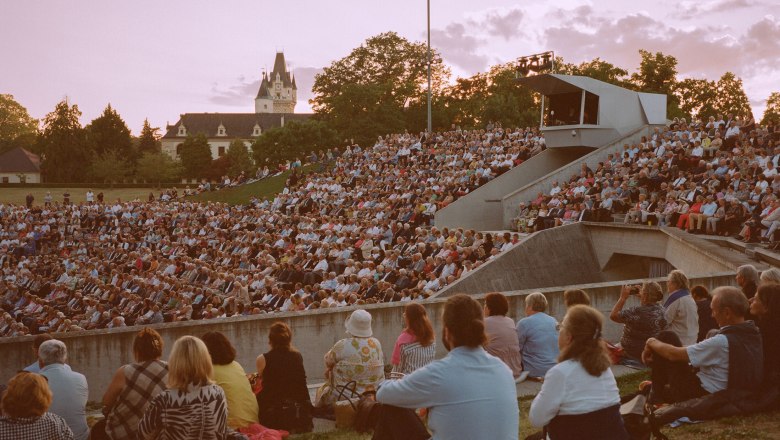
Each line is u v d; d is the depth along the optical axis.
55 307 33.62
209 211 52.09
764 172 27.94
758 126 34.19
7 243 54.12
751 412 7.72
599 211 30.66
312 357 13.69
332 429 8.63
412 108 94.25
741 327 7.64
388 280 26.70
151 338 6.97
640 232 27.66
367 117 91.69
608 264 29.28
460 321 4.73
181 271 37.03
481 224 38.97
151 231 50.72
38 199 97.06
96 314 29.64
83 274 39.16
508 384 4.74
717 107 89.00
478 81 103.25
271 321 13.45
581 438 4.91
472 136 50.12
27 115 191.62
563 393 4.93
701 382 7.86
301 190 52.59
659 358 8.14
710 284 16.42
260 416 8.52
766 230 23.97
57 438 5.82
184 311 25.83
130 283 33.50
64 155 125.75
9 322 28.41
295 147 94.88
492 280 25.86
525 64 41.94
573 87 41.00
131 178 136.38
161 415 5.78
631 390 9.60
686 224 27.36
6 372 12.52
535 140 45.12
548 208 33.44
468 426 4.57
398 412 5.76
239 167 134.00
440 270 26.73
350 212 42.75
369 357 8.88
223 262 38.56
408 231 34.62
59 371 7.58
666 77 85.19
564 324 5.14
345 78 103.50
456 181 40.53
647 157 34.56
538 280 27.58
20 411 5.68
